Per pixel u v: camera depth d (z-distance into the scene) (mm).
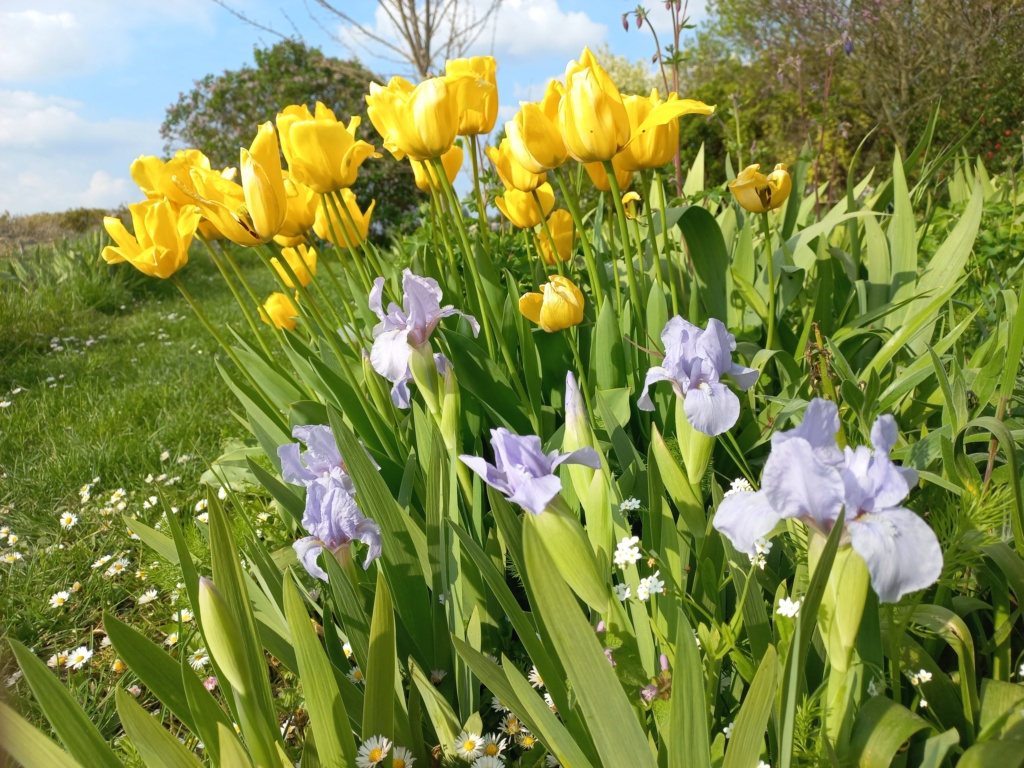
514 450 303
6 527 847
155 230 588
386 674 345
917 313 586
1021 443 427
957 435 374
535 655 330
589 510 352
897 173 715
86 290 2410
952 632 323
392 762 351
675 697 269
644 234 908
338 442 425
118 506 851
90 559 769
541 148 525
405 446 581
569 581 314
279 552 615
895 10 2555
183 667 317
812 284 763
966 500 344
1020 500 341
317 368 611
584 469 354
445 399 453
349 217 628
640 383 579
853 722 303
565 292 509
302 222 608
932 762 283
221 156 4520
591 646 270
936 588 391
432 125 521
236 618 334
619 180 609
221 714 329
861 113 2867
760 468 542
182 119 4598
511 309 642
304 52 4395
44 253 2885
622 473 466
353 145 556
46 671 307
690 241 664
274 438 665
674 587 347
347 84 4371
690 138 3031
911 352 643
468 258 573
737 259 705
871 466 252
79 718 314
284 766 345
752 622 345
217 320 2072
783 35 3084
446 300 683
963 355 549
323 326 599
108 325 2209
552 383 639
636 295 570
